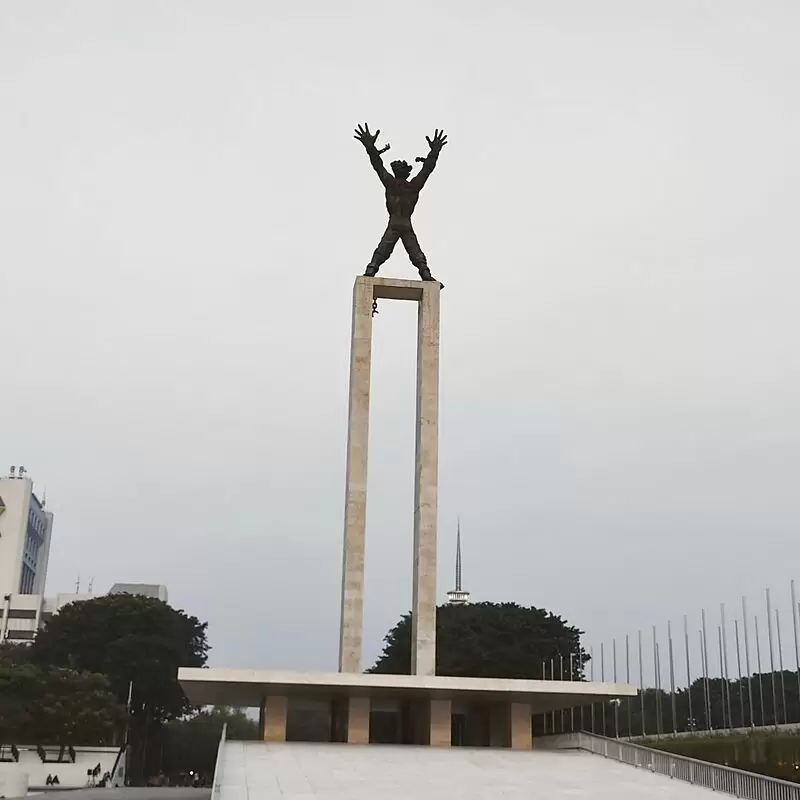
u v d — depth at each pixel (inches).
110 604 3388.3
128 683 3213.6
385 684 1482.5
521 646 3171.8
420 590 1684.3
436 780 1086.4
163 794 2108.8
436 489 1740.9
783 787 995.9
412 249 1887.3
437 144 1952.5
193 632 3789.4
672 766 1202.0
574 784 1104.8
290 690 1565.0
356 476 1732.3
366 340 1804.9
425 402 1790.1
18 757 2583.7
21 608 4653.1
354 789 990.4
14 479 4943.4
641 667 2405.3
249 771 1093.8
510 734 1640.0
